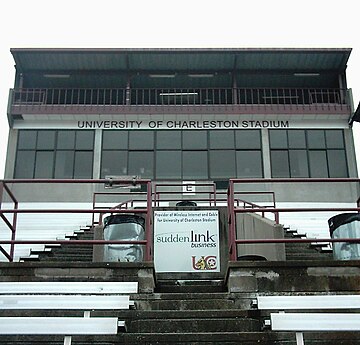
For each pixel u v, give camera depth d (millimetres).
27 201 23688
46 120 25125
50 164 24594
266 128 25125
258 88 26141
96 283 8141
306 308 7145
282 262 8859
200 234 12008
